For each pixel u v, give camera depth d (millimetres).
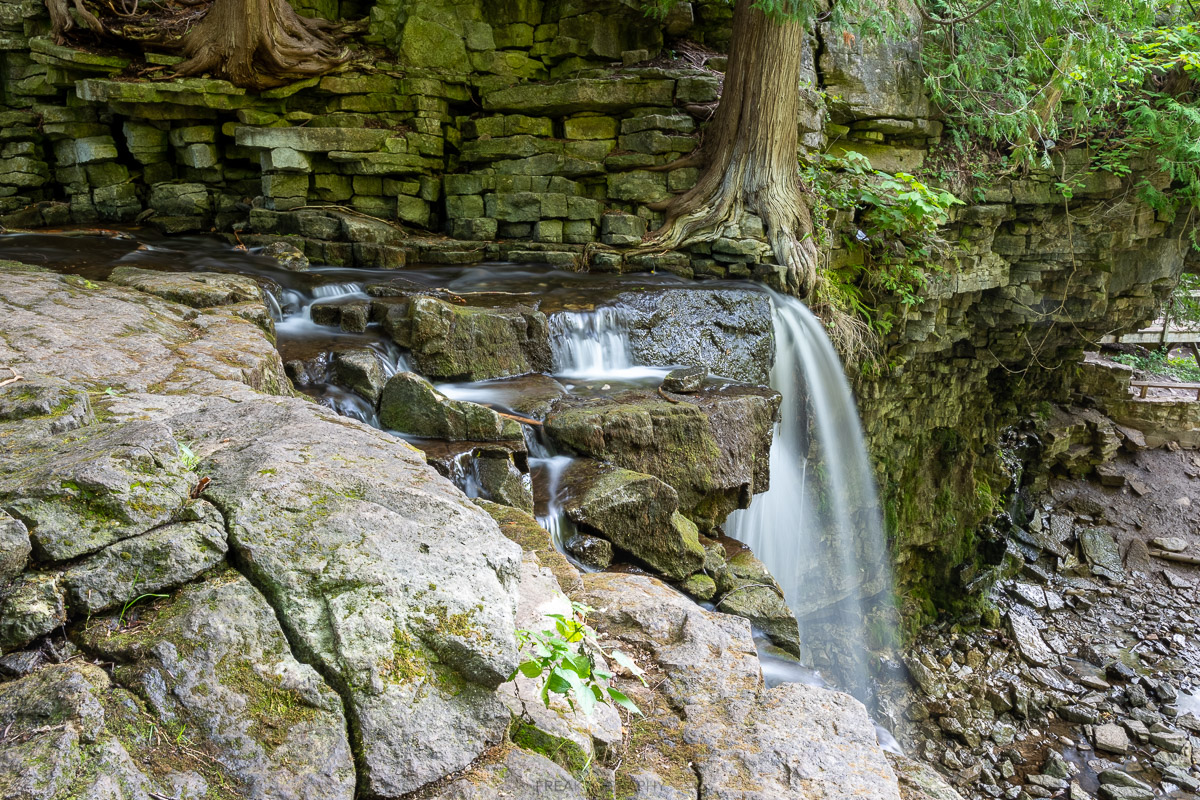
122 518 2182
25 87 10930
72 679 1870
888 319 11398
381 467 2762
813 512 10211
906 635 13953
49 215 10820
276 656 2094
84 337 4875
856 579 11852
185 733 1919
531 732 2416
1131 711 12383
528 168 10492
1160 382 20062
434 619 2230
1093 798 10797
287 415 3230
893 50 11250
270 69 10000
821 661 12031
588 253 10188
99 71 10320
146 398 3627
